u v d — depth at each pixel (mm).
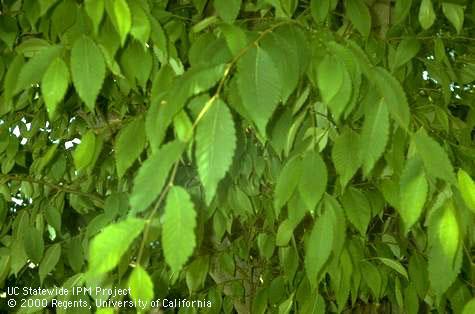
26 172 1391
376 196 1020
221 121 552
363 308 1427
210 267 1295
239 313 1393
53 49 653
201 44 788
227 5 712
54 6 806
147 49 769
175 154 546
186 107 629
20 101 1025
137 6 672
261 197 1167
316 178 708
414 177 655
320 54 666
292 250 1080
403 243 1137
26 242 1097
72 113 1251
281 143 852
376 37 999
